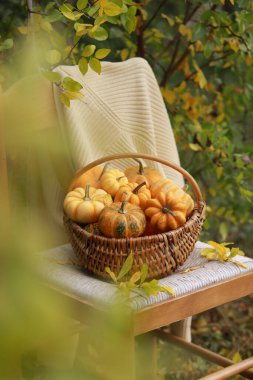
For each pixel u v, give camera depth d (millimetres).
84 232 1800
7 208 1876
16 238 729
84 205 1830
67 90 1911
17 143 1004
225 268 1876
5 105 1356
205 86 2750
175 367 2559
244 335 2883
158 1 2746
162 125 2236
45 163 2068
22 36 2422
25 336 680
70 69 2074
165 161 1901
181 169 1906
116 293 1717
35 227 771
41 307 699
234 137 2918
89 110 2086
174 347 2627
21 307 692
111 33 2561
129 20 2133
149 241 1758
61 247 1993
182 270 1874
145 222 1804
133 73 2184
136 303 1696
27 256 721
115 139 2119
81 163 2037
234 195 3000
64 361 1156
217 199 3088
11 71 1343
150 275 1779
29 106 1325
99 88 2115
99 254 1774
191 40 2449
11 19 2416
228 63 2719
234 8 2672
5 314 679
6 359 666
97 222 1844
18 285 701
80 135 2037
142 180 1937
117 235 1765
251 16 2387
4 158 1868
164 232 1812
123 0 2012
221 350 2787
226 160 2664
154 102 2223
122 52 2586
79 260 1844
